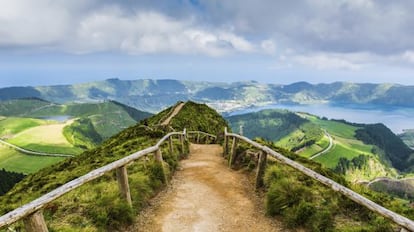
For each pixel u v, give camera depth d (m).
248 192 12.06
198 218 9.70
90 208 8.79
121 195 9.18
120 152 20.98
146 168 12.86
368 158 199.62
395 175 197.88
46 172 25.61
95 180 11.95
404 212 9.41
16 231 7.18
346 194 7.53
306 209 8.63
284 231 8.66
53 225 7.90
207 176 14.77
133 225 9.03
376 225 7.92
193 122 52.28
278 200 9.52
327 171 13.07
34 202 5.79
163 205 10.76
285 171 11.62
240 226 9.16
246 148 16.95
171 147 17.75
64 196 9.72
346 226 7.98
